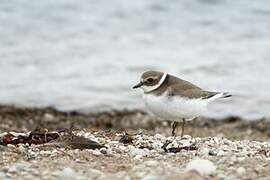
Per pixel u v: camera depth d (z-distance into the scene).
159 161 10.61
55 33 27.97
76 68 24.05
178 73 23.53
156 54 25.70
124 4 31.03
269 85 22.42
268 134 18.36
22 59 24.86
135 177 9.48
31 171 9.73
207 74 23.58
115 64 24.45
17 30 28.02
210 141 12.34
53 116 18.97
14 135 12.07
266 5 30.70
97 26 28.88
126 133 12.70
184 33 28.52
